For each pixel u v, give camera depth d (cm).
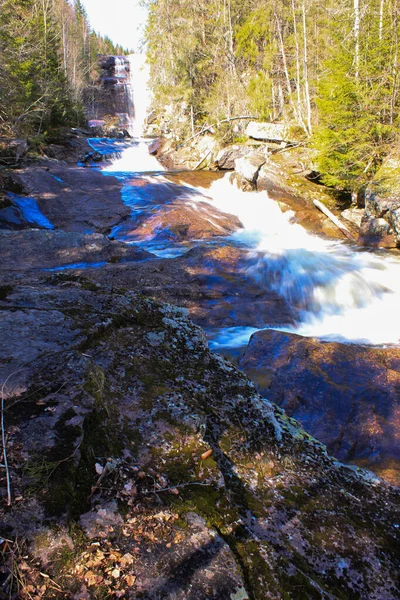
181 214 1315
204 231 1249
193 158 2619
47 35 3444
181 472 182
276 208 1541
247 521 182
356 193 1459
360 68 1433
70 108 3516
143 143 3106
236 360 555
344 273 845
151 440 196
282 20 2627
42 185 1412
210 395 259
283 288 782
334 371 483
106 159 2612
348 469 261
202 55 3038
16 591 117
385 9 1585
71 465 156
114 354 255
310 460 251
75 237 943
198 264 825
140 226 1247
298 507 205
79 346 244
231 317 684
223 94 2747
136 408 215
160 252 1044
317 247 1220
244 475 214
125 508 153
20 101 2314
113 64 6209
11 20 2441
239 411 257
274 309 719
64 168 1750
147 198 1479
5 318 258
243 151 2131
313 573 170
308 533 190
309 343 529
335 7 2003
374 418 420
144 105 5572
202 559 140
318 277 815
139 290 714
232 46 2956
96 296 320
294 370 487
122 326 294
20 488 144
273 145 2092
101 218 1277
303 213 1468
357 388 461
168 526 150
